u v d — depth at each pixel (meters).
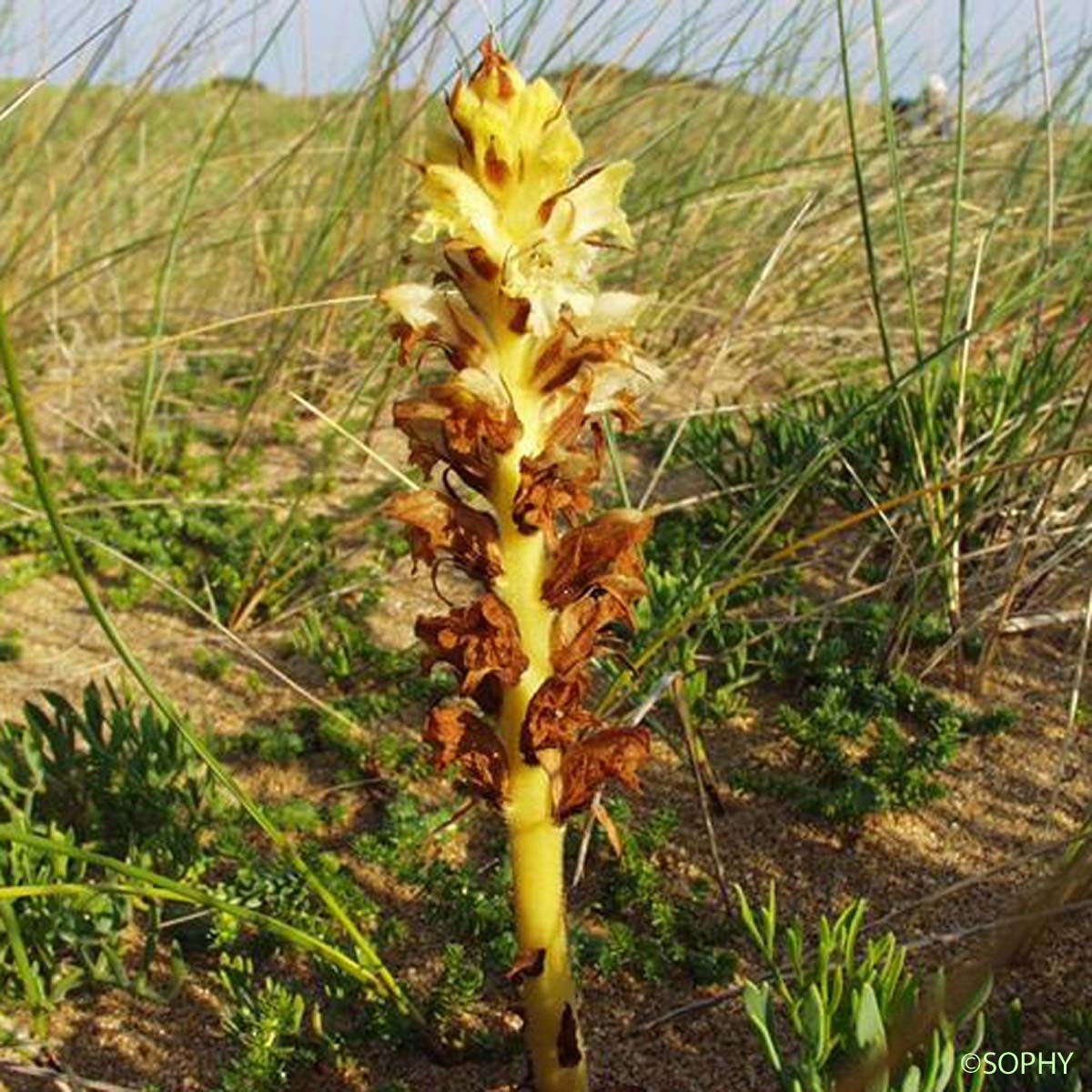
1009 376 0.89
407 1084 0.58
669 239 1.25
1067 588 0.82
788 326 1.23
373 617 0.92
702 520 0.98
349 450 1.18
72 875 0.63
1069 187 1.30
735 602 0.87
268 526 1.01
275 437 1.21
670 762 0.74
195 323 1.36
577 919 0.65
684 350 1.22
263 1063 0.57
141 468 1.14
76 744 0.76
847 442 0.84
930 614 0.82
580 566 0.47
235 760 0.77
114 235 1.40
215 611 0.90
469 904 0.65
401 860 0.69
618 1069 0.58
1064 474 0.85
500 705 0.48
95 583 0.98
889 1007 0.51
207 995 0.63
